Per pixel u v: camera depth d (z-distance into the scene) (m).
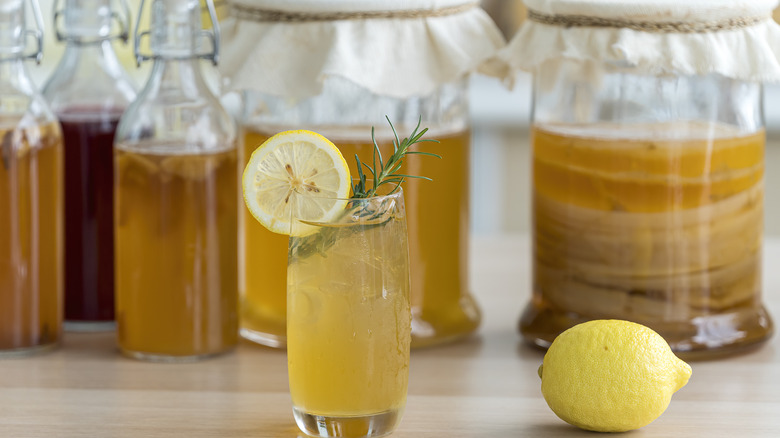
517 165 2.37
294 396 1.13
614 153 1.25
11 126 1.26
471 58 1.29
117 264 1.29
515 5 2.04
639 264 1.26
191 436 1.14
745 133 1.26
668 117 1.25
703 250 1.26
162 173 1.26
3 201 1.27
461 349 1.33
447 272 1.33
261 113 1.31
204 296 1.28
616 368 1.12
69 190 1.35
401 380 1.13
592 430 1.15
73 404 1.20
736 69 1.22
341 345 1.11
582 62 1.26
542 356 1.31
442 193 1.32
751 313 1.30
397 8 1.26
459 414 1.18
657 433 1.14
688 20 1.22
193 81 1.27
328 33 1.26
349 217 1.10
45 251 1.30
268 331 1.32
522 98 2.36
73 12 1.33
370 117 1.29
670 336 1.26
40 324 1.30
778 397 1.21
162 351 1.28
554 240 1.29
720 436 1.14
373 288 1.11
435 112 1.31
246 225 1.34
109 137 1.35
